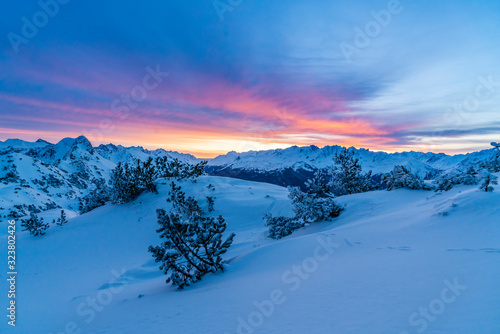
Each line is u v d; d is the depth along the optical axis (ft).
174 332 13.34
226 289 20.95
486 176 29.35
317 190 69.26
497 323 8.23
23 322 23.48
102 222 90.74
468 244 17.95
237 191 110.32
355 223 38.99
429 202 38.81
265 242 52.70
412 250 19.19
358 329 9.58
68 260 64.85
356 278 15.44
